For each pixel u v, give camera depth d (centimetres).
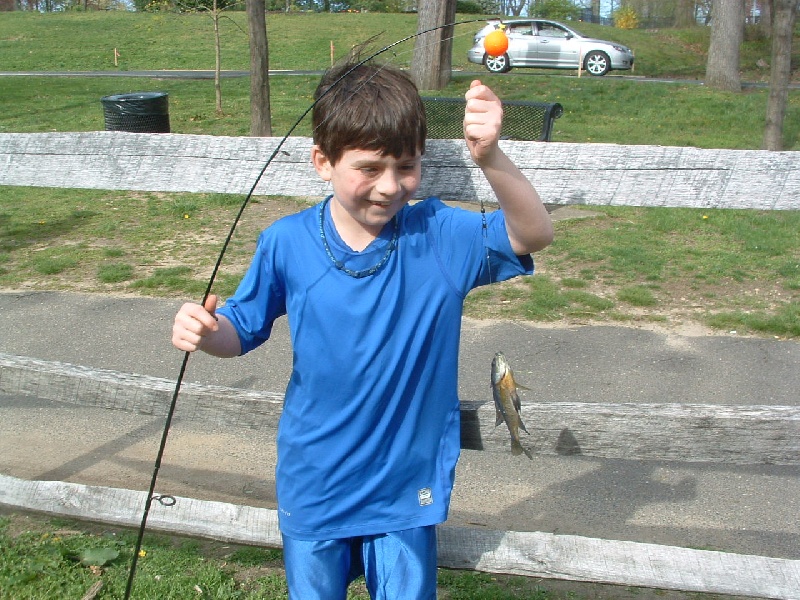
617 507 398
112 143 384
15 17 3866
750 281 730
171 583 315
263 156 363
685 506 400
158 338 610
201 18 3634
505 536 272
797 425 240
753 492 413
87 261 792
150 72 2730
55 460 437
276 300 213
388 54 1396
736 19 2058
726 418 243
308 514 211
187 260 796
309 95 2022
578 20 4209
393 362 202
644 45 3478
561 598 314
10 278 743
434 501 211
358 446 206
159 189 378
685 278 739
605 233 880
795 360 568
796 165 304
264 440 462
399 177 192
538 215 195
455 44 2922
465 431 254
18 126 1586
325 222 206
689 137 1527
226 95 2025
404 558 208
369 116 182
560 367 559
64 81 2325
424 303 204
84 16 3838
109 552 331
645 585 264
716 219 941
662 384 534
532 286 713
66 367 299
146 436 465
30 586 311
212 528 299
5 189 1107
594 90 2064
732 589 261
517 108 909
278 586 317
